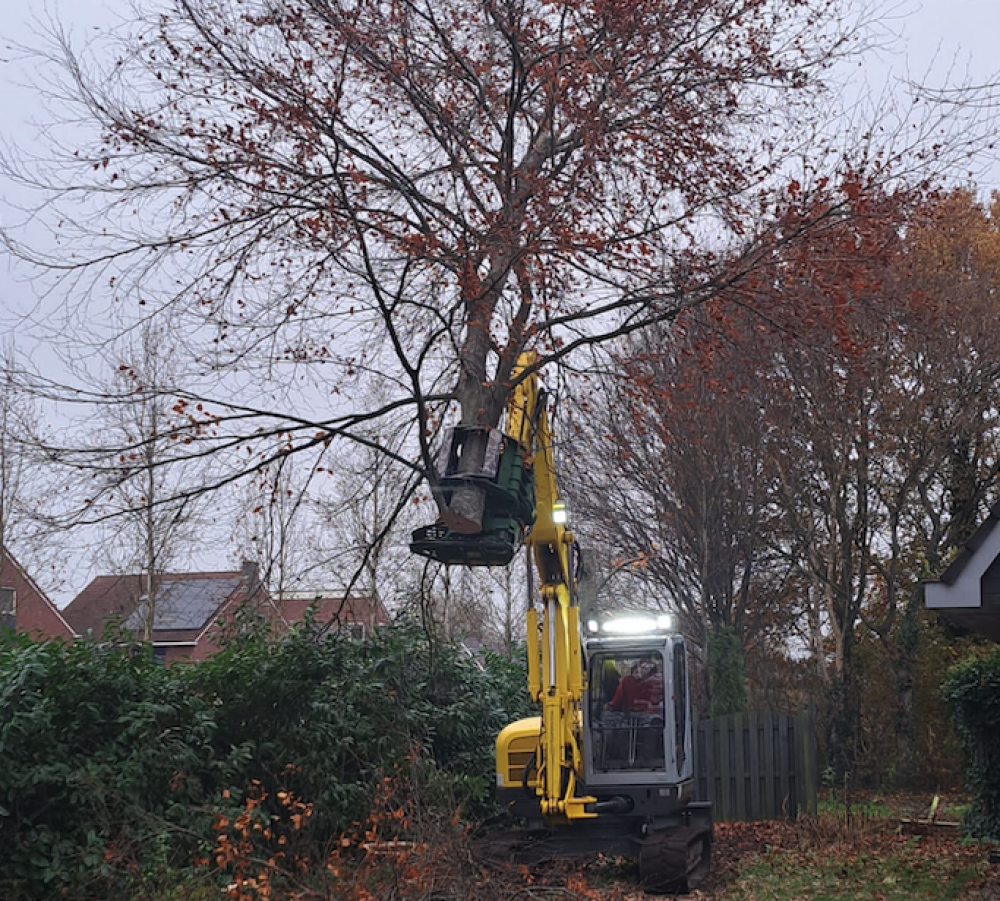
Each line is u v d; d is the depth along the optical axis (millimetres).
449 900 9664
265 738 13727
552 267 12664
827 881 13188
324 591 18703
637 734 14117
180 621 38281
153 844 11133
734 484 26703
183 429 12812
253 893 9891
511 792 14484
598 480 29000
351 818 13297
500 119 14086
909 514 30078
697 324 13703
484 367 13258
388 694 15062
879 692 29938
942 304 24625
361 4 12992
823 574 29156
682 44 13516
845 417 24516
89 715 11789
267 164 12898
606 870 14656
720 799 22047
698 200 13367
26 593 34594
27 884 10461
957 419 26469
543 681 13828
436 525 11891
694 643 32344
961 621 14484
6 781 10430
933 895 12016
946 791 27734
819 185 12914
